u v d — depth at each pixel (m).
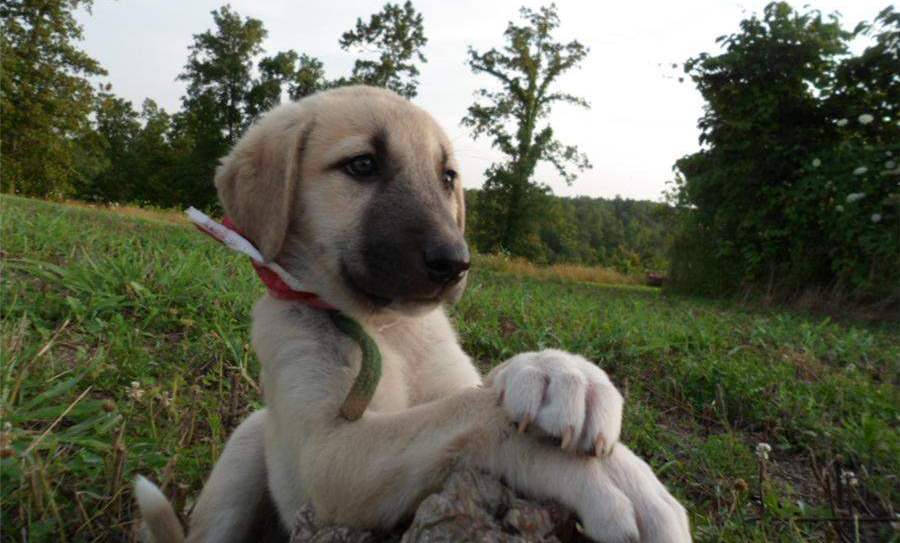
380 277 0.36
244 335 0.71
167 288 0.80
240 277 0.92
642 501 0.26
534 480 0.26
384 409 0.34
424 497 0.27
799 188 1.75
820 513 0.47
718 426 0.65
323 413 0.31
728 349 0.92
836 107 1.83
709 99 2.00
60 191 6.51
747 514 0.47
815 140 1.85
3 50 5.92
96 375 0.54
